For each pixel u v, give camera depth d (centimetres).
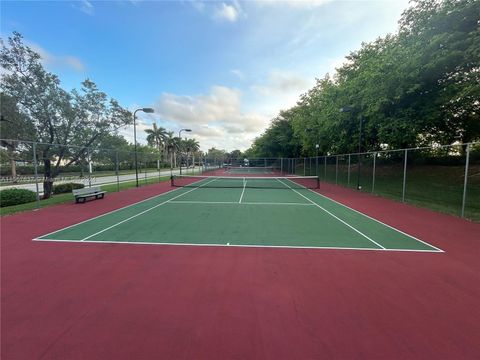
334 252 623
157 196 1627
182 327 339
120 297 413
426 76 1644
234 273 502
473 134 1852
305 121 3484
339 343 310
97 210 1145
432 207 1234
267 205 1283
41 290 434
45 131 1681
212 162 7012
